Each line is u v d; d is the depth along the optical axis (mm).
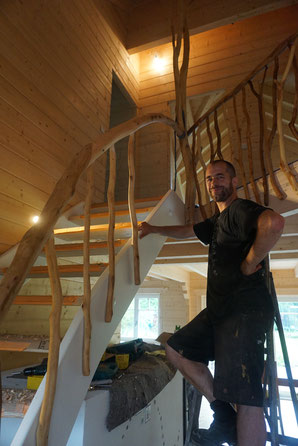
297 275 6297
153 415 2236
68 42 3322
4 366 2223
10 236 2428
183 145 2529
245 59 4422
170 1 4570
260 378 1177
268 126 5129
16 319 2432
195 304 7859
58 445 989
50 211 929
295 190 1747
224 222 1407
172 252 3117
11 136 2479
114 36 4371
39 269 2078
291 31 4277
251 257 1192
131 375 1966
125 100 5094
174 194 2242
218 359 1256
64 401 1036
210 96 4840
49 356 983
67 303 1423
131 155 1613
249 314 1246
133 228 1554
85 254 1201
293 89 4336
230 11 3883
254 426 1133
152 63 5160
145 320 8633
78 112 3400
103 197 3830
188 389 3154
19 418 1312
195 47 4793
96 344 1227
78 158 1119
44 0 2980
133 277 1539
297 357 6703
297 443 1689
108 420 1585
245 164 4016
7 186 2422
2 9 2473
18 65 2600
